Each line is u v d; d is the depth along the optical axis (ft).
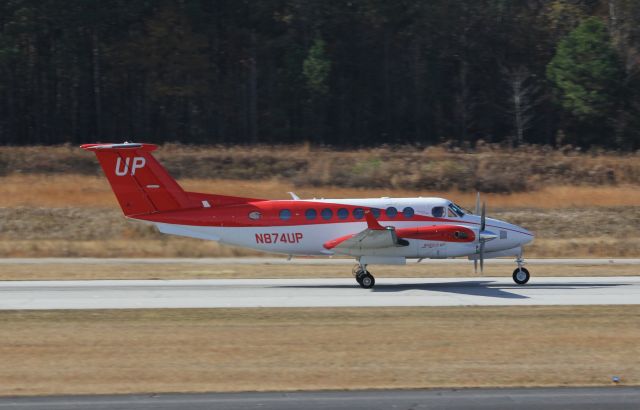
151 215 325.62
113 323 248.11
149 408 170.09
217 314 262.06
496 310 268.00
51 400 175.32
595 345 221.25
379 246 313.73
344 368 199.62
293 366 201.26
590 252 456.45
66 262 411.54
